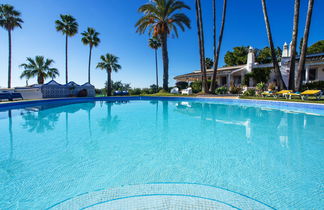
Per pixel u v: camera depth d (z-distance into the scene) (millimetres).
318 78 16078
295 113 7449
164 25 18375
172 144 3656
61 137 4250
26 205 1745
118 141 3900
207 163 2699
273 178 2219
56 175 2334
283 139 3918
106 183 2121
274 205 1698
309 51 25953
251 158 2873
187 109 9688
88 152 3201
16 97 14250
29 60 27469
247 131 4715
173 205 1669
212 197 1805
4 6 21422
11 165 2654
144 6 17734
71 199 1806
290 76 11555
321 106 7477
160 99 17391
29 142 3820
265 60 31812
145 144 3674
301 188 1993
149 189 1969
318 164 2607
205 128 5156
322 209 1642
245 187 2020
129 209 1619
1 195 1917
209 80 22078
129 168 2545
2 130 5004
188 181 2160
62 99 15391
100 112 8875
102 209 1627
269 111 8148
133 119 6797
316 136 4141
